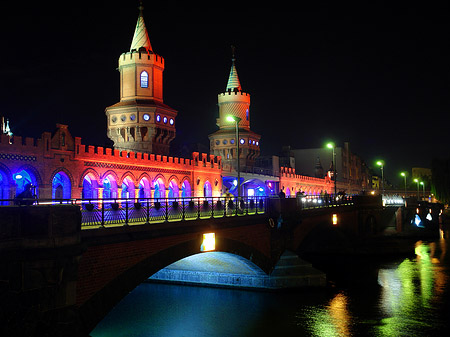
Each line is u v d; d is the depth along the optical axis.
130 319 34.12
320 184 108.12
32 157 38.88
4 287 17.27
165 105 62.00
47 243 17.97
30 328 17.73
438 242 86.50
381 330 31.97
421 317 34.94
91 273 21.05
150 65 60.31
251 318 34.47
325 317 34.84
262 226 39.91
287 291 42.69
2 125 38.66
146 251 24.47
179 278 46.31
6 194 36.91
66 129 42.47
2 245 16.97
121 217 25.64
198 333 31.11
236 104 84.38
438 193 138.38
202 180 64.19
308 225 52.44
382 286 45.72
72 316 18.86
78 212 19.33
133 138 58.91
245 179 76.00
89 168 44.75
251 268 41.25
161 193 55.59
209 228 30.30
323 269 56.31
